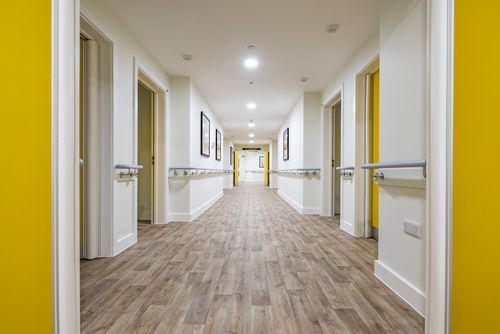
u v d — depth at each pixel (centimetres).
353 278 180
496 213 98
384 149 178
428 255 106
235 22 242
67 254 93
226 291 160
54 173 89
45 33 87
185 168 375
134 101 264
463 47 99
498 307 98
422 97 138
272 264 207
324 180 434
